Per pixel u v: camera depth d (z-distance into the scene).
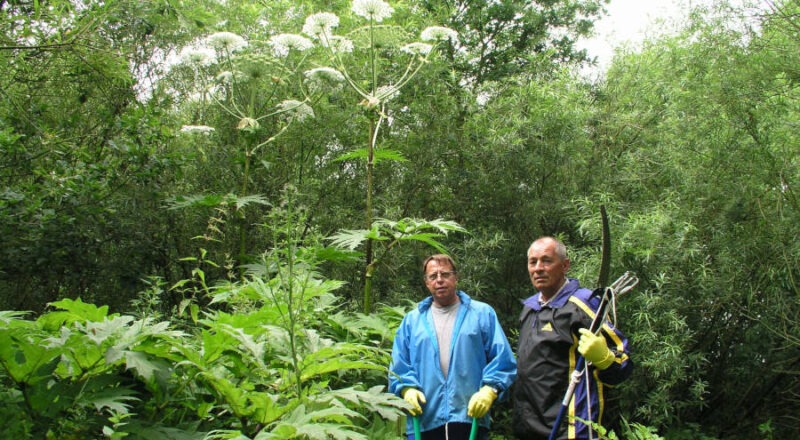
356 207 6.31
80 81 5.72
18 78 5.25
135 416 2.63
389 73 6.34
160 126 5.14
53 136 4.86
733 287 5.16
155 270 5.87
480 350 3.37
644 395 5.22
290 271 2.72
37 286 5.32
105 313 2.73
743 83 5.05
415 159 6.12
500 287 6.04
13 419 2.23
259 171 5.99
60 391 2.36
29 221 4.60
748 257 5.13
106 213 5.02
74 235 4.80
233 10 6.61
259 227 5.42
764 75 5.02
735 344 5.62
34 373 2.29
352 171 6.38
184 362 2.43
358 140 6.27
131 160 4.96
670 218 5.10
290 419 2.33
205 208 5.68
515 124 5.88
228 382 2.45
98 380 2.44
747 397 5.84
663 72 5.94
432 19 7.16
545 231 6.17
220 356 2.81
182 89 6.77
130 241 5.34
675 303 4.98
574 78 6.33
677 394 5.36
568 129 5.91
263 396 2.49
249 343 2.58
